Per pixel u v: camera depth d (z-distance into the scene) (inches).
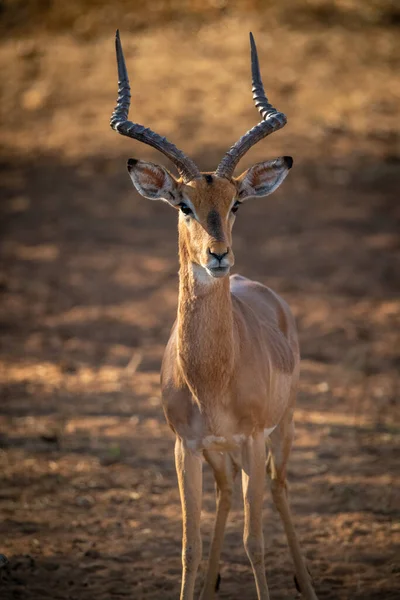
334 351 816.9
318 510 532.4
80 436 643.5
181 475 405.7
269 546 493.0
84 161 1330.0
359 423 662.5
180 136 1310.3
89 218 1188.5
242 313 431.2
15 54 1601.9
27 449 620.1
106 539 496.1
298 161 1286.9
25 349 831.1
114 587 443.5
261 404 406.0
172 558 476.1
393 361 789.2
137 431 655.8
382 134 1348.4
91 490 559.8
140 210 1214.3
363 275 1008.2
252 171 409.1
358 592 437.7
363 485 562.6
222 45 1556.3
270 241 1101.7
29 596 431.8
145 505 540.1
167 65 1505.9
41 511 529.3
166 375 415.5
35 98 1482.5
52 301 956.6
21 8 1744.6
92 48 1596.9
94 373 774.5
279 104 1397.6
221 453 429.1
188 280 392.8
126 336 864.9
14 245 1114.7
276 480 449.4
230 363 392.8
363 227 1137.4
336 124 1360.7
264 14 1648.6
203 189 390.6
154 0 1716.3
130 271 1035.9
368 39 1584.6
